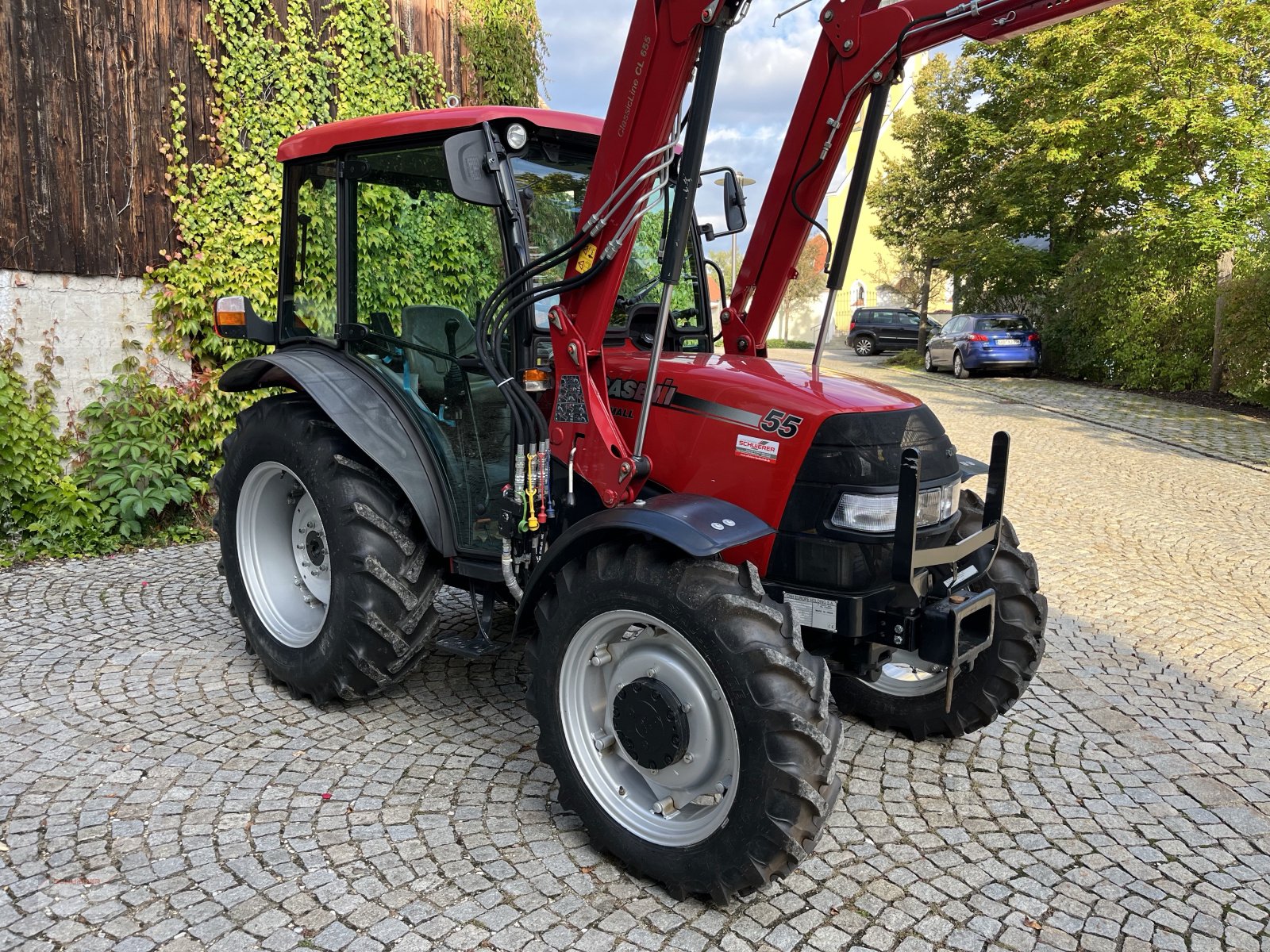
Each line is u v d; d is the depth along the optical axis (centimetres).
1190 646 466
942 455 302
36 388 556
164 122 590
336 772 318
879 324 2666
